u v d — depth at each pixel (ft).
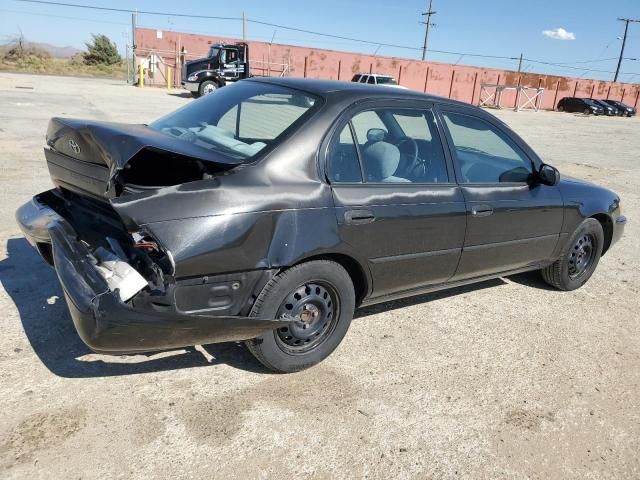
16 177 23.52
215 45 79.36
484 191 12.79
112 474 7.73
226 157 9.61
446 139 12.41
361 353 11.63
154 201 8.39
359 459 8.57
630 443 9.73
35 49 147.64
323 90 11.06
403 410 9.88
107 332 8.13
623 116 152.97
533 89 147.23
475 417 9.93
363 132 11.00
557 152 52.70
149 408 9.18
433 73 142.92
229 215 8.84
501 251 13.53
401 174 11.57
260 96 11.46
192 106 12.41
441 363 11.60
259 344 9.91
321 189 9.98
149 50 108.27
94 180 9.29
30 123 38.99
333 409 9.68
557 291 16.39
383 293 11.63
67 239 9.56
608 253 20.90
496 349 12.47
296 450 8.61
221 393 9.78
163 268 8.50
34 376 9.68
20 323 11.32
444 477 8.43
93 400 9.23
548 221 14.44
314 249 9.74
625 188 35.45
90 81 106.63
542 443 9.46
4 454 7.88
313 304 10.37
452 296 15.20
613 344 13.37
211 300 9.05
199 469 8.00
